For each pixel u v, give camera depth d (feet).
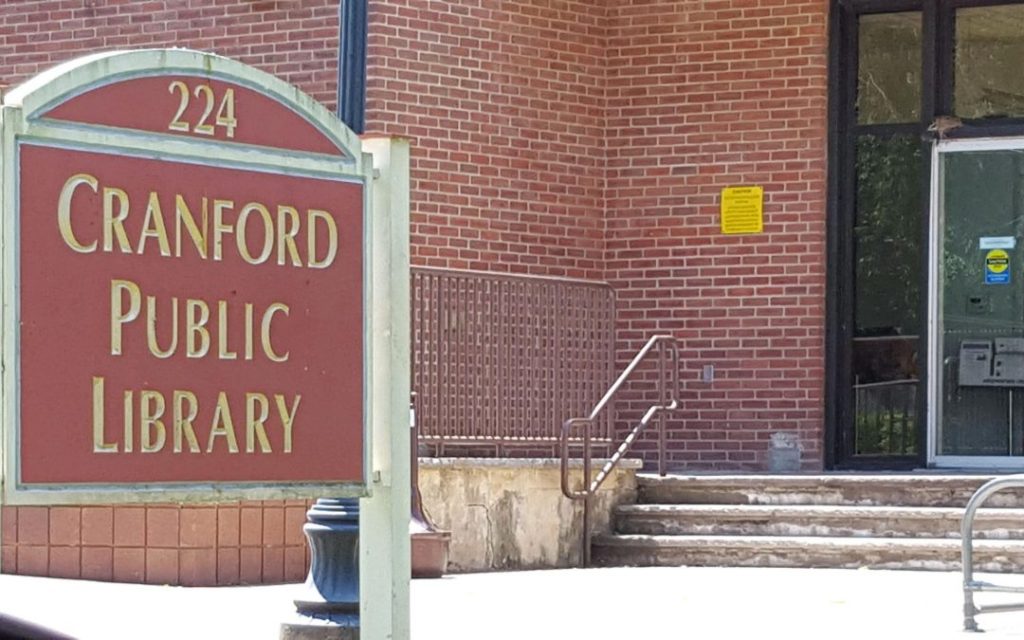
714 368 46.29
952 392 45.62
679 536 40.55
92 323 17.72
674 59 46.70
